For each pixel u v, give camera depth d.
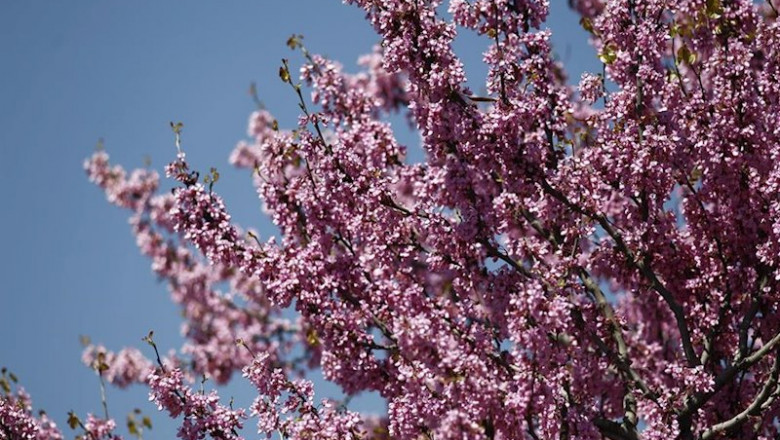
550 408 7.51
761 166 8.67
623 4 8.98
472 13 8.34
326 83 9.30
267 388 8.05
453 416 6.93
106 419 9.48
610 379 9.45
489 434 7.23
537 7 8.41
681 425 8.70
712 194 8.91
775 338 8.57
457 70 8.09
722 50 8.83
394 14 8.31
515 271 8.30
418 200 8.38
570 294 8.32
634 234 8.64
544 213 8.54
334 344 8.40
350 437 7.84
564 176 8.51
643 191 8.58
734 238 9.01
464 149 8.31
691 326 9.38
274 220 8.70
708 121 8.75
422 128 8.35
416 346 7.34
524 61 8.34
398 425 7.60
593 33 9.25
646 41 8.78
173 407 8.02
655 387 9.48
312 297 8.35
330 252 8.68
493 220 8.30
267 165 8.74
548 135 8.50
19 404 8.70
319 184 8.59
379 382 8.41
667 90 8.71
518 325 7.48
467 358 7.25
